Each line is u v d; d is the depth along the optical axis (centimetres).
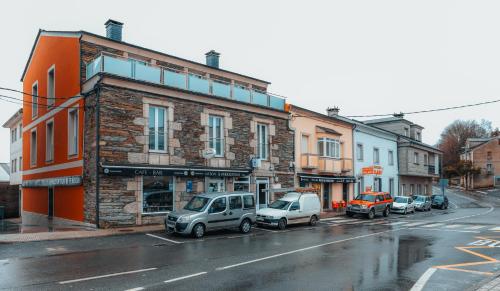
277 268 902
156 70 1727
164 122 1752
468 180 6975
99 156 1519
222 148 1973
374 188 3312
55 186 1934
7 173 5275
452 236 1518
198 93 1844
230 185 1988
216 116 1964
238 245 1238
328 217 2373
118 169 1536
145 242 1266
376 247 1231
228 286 736
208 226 1433
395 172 3706
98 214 1504
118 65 1603
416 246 1259
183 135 1792
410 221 2212
